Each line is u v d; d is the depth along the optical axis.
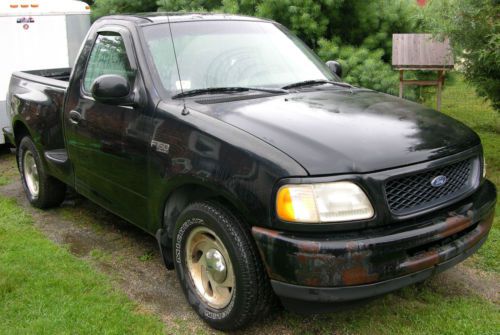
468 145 3.40
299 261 2.79
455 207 3.23
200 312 3.48
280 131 3.12
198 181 3.25
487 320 3.49
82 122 4.45
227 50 4.20
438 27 6.22
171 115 3.55
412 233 2.89
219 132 3.22
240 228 3.08
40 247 4.68
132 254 4.59
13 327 3.45
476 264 4.27
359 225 2.83
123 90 3.76
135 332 3.40
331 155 2.91
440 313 3.58
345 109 3.55
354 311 3.62
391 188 2.94
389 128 3.26
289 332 3.40
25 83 5.77
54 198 5.58
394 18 9.82
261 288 3.08
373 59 9.22
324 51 9.22
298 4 9.25
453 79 10.23
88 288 3.96
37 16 8.62
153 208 3.77
